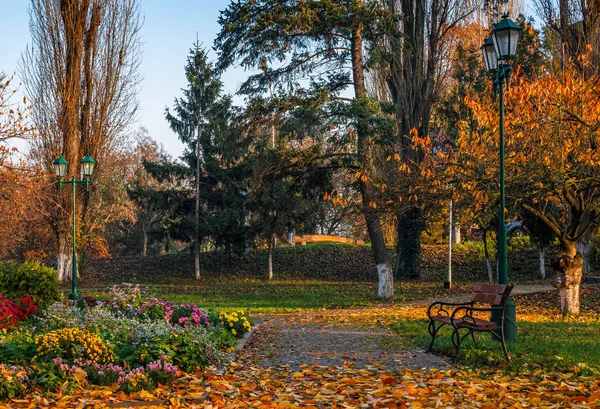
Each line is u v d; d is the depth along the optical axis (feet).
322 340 39.96
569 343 34.86
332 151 77.30
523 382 23.98
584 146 49.11
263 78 79.87
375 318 54.24
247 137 83.10
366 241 154.40
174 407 20.10
